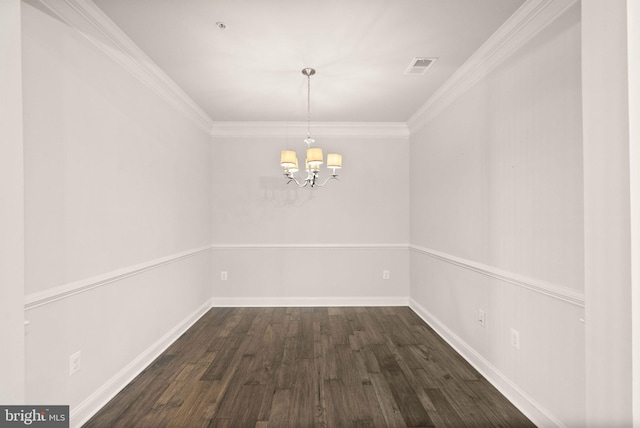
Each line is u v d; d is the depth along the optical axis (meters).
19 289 1.42
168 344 3.30
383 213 4.85
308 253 4.83
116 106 2.49
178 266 3.60
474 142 2.90
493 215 2.60
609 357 1.09
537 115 2.10
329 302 4.82
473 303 2.90
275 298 4.82
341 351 3.15
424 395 2.38
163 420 2.10
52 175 1.89
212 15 2.23
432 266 3.90
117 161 2.50
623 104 1.04
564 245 1.88
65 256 1.98
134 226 2.72
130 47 2.56
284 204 4.83
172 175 3.45
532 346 2.14
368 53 2.76
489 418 2.12
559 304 1.92
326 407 2.23
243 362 2.92
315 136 4.81
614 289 1.07
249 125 4.74
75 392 2.04
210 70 3.06
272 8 2.16
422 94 3.67
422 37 2.51
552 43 1.96
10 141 1.39
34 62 1.78
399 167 4.84
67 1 1.95
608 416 1.09
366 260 4.85
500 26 2.37
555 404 1.95
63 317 1.96
